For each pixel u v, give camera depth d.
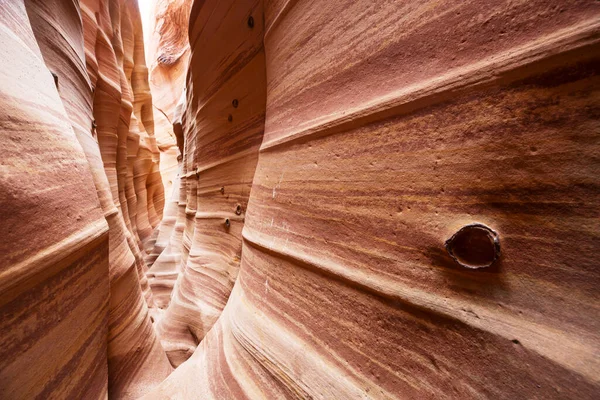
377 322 1.08
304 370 1.29
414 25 1.05
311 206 1.48
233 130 3.69
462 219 0.87
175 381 2.06
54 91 1.75
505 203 0.79
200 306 4.26
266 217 1.97
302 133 1.62
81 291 1.59
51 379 1.29
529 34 0.76
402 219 1.04
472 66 0.87
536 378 0.71
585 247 0.67
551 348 0.69
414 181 1.00
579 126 0.68
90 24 6.16
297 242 1.55
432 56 0.98
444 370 0.88
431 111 0.97
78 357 1.56
